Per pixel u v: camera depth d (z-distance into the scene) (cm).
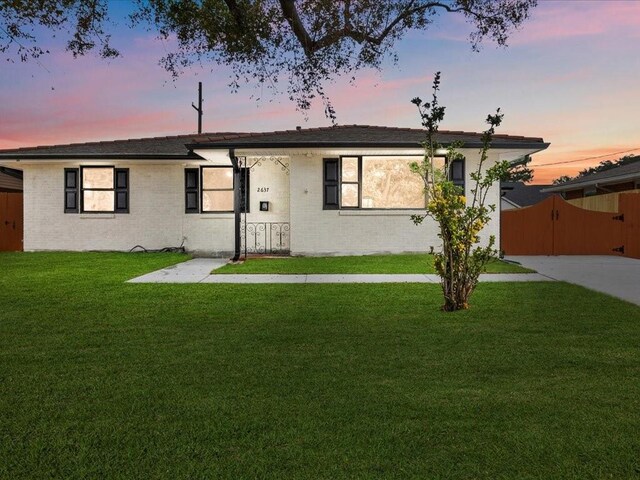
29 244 1439
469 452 239
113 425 270
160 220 1421
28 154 1358
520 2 1022
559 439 251
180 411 289
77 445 247
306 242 1277
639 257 1286
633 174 1627
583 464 227
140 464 229
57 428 267
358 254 1278
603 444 245
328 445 247
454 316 561
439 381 342
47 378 349
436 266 603
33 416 282
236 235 1190
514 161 1351
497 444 247
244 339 460
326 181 1280
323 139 1220
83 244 1432
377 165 1289
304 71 1026
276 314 576
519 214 1355
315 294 716
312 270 1002
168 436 257
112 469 224
